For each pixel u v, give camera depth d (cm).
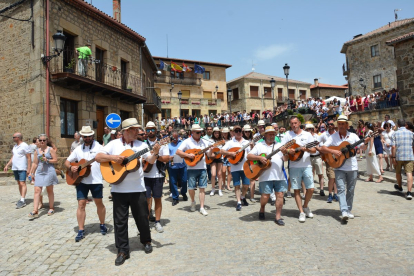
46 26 1229
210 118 3500
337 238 455
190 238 483
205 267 371
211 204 729
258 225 537
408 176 705
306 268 355
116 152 429
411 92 1419
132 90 1788
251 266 368
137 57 1891
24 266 400
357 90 3234
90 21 1470
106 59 1582
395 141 730
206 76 4269
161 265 384
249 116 3088
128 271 371
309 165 556
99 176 511
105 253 435
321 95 4872
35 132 1211
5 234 532
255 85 4375
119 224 407
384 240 438
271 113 2853
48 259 420
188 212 655
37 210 632
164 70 3919
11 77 1301
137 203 418
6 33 1322
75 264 400
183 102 3959
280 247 427
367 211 602
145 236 427
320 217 573
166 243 465
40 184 639
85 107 1416
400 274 332
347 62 3353
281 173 541
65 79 1238
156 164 536
